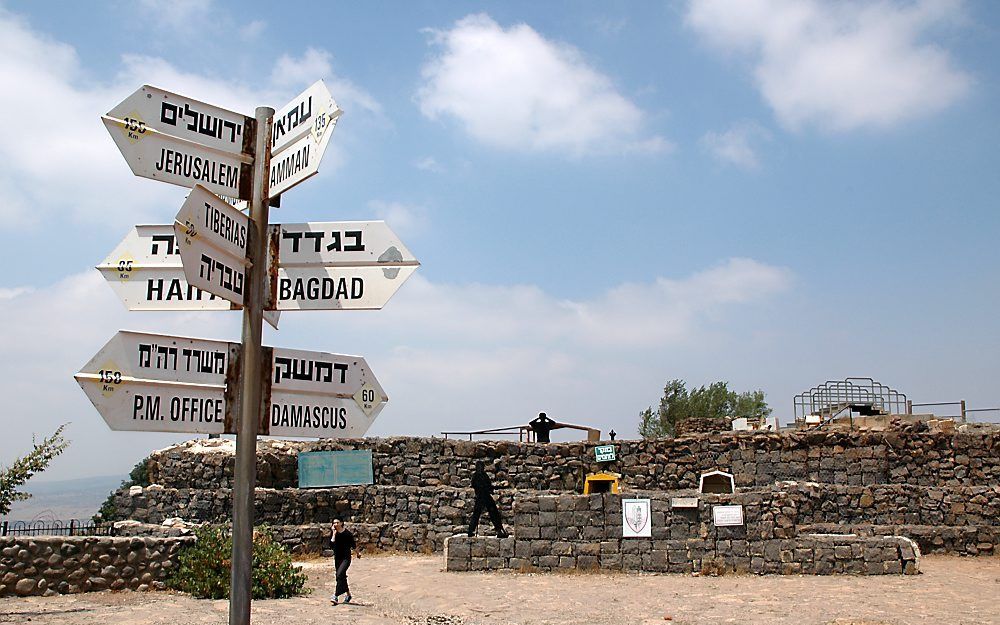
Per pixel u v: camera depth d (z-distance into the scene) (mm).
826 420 31031
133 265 5848
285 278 5977
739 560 21047
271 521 27031
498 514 23328
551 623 15469
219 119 5730
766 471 28328
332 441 28922
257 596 17141
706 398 51125
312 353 5961
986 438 27031
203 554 16406
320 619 14734
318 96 5531
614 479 24969
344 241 5992
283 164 5785
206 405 5438
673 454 29250
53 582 15664
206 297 5758
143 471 41812
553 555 21734
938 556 24703
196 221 4977
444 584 19891
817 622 15109
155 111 5406
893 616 15516
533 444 29797
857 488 26656
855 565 20750
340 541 17266
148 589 16406
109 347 5102
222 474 27844
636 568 21391
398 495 28281
